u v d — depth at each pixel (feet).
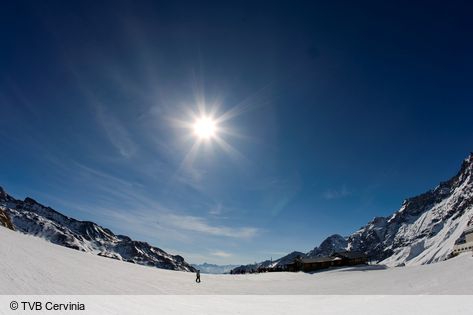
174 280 145.59
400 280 120.06
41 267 91.81
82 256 158.40
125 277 120.78
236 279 200.75
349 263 388.57
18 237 142.20
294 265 392.68
